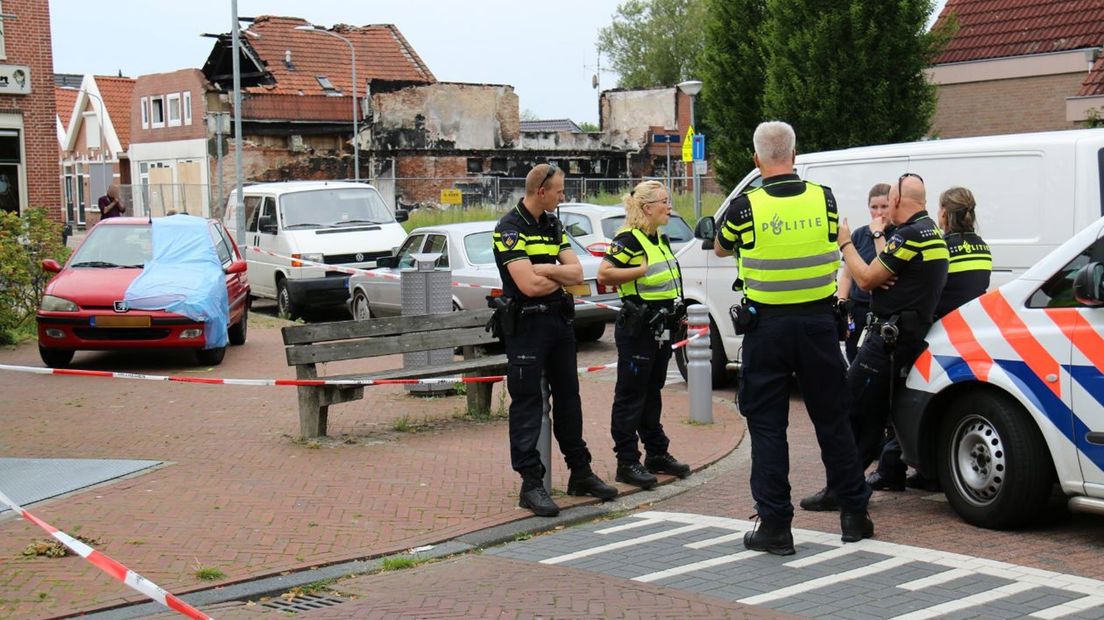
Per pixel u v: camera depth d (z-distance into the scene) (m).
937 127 25.86
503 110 43.22
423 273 11.20
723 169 27.23
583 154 45.09
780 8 24.05
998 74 24.69
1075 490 6.36
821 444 6.61
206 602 5.87
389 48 48.38
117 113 52.88
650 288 8.08
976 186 9.83
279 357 14.72
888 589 5.76
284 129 39.91
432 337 10.27
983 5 26.42
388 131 41.03
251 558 6.52
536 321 7.42
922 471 7.17
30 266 16.27
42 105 26.17
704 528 7.10
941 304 7.57
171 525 7.10
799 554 6.42
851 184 10.80
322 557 6.55
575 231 18.53
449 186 41.94
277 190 20.92
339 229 20.31
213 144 39.00
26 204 26.02
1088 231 6.55
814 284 6.34
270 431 9.91
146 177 44.91
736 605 5.57
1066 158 9.37
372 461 8.80
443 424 10.23
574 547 6.78
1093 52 23.36
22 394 11.88
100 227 14.93
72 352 13.69
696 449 9.37
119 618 5.59
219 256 15.05
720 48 27.14
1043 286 6.61
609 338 16.89
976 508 6.80
